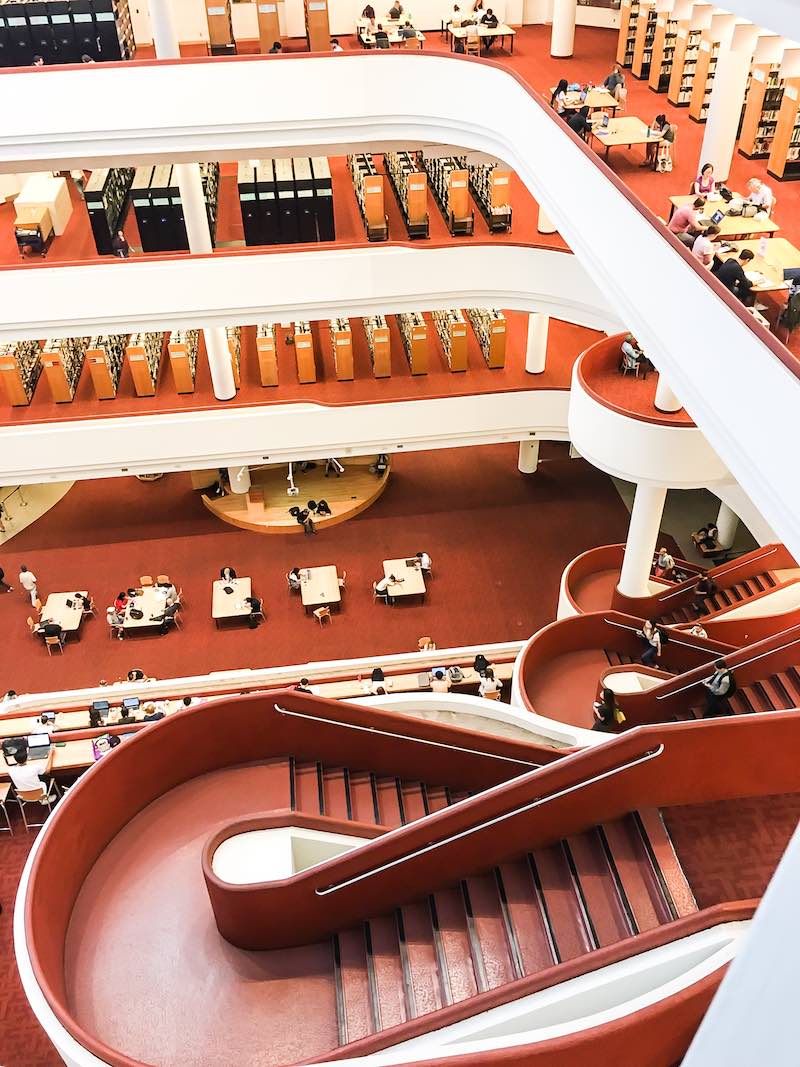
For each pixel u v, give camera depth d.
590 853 7.02
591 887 6.81
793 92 11.59
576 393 12.11
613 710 11.72
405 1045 5.55
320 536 19.77
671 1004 5.12
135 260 14.38
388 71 12.69
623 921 6.62
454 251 14.85
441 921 7.14
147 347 18.33
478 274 15.15
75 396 17.67
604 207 9.27
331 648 17.17
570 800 6.86
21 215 15.09
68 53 14.34
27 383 17.62
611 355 12.53
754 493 6.77
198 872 8.00
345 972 7.19
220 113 12.75
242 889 6.90
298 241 15.69
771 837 7.13
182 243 15.58
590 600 15.37
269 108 12.81
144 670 16.81
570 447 22.14
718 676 11.32
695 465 11.24
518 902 6.97
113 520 20.36
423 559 18.20
